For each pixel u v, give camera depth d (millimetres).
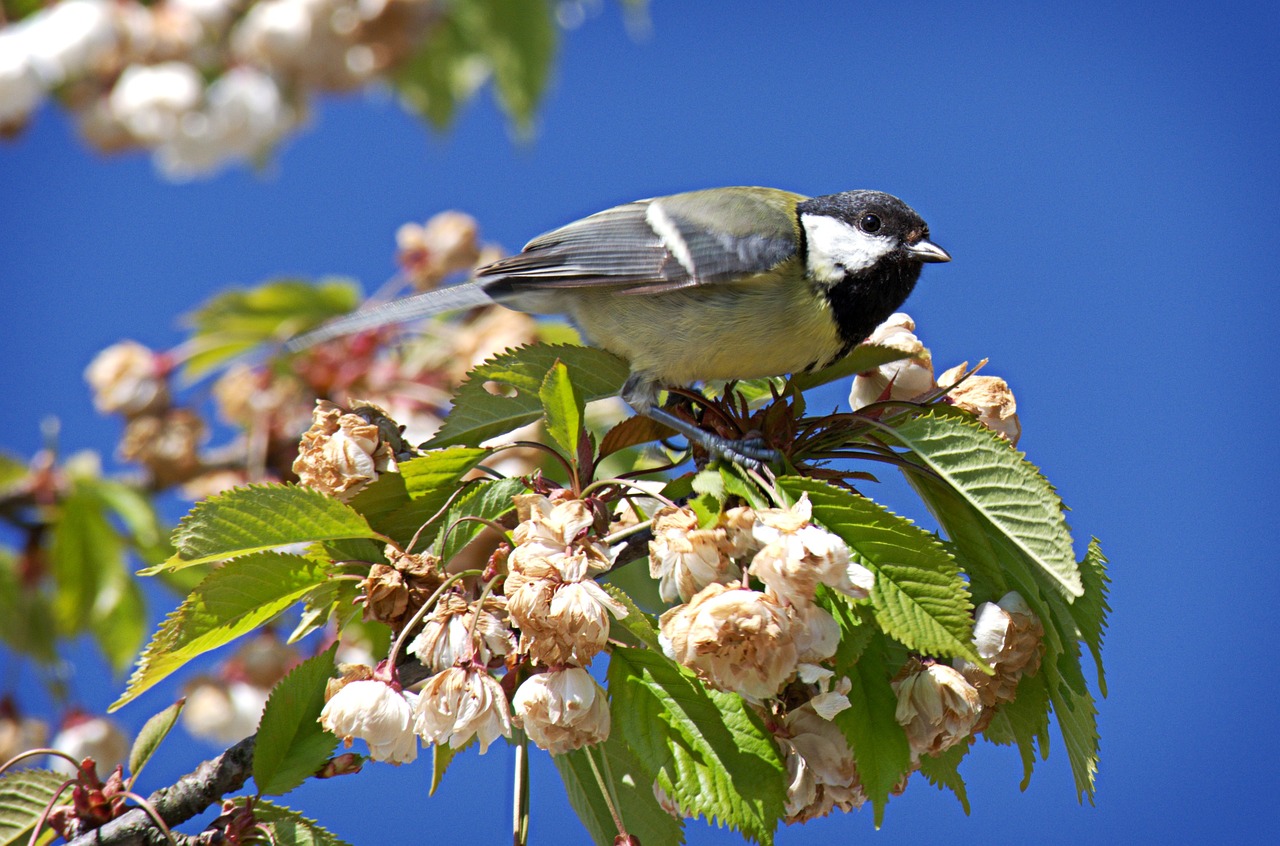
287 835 5062
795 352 7617
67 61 6395
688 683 4922
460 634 4754
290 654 8352
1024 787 5520
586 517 4773
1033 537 5277
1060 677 5523
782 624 4543
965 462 5434
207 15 6578
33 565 8414
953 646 4777
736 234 7453
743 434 5758
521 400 6039
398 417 8602
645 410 7559
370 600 5109
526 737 5191
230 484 8734
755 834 4730
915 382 6281
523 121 6766
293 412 8938
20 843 5191
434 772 4996
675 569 4766
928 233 7742
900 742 4965
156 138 6465
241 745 5227
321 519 5211
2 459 8469
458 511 5430
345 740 4742
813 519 4992
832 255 7566
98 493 8391
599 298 7691
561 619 4570
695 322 7445
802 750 4938
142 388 8922
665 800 4918
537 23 6699
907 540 4898
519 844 5082
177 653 5066
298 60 6582
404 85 6812
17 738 8172
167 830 4930
